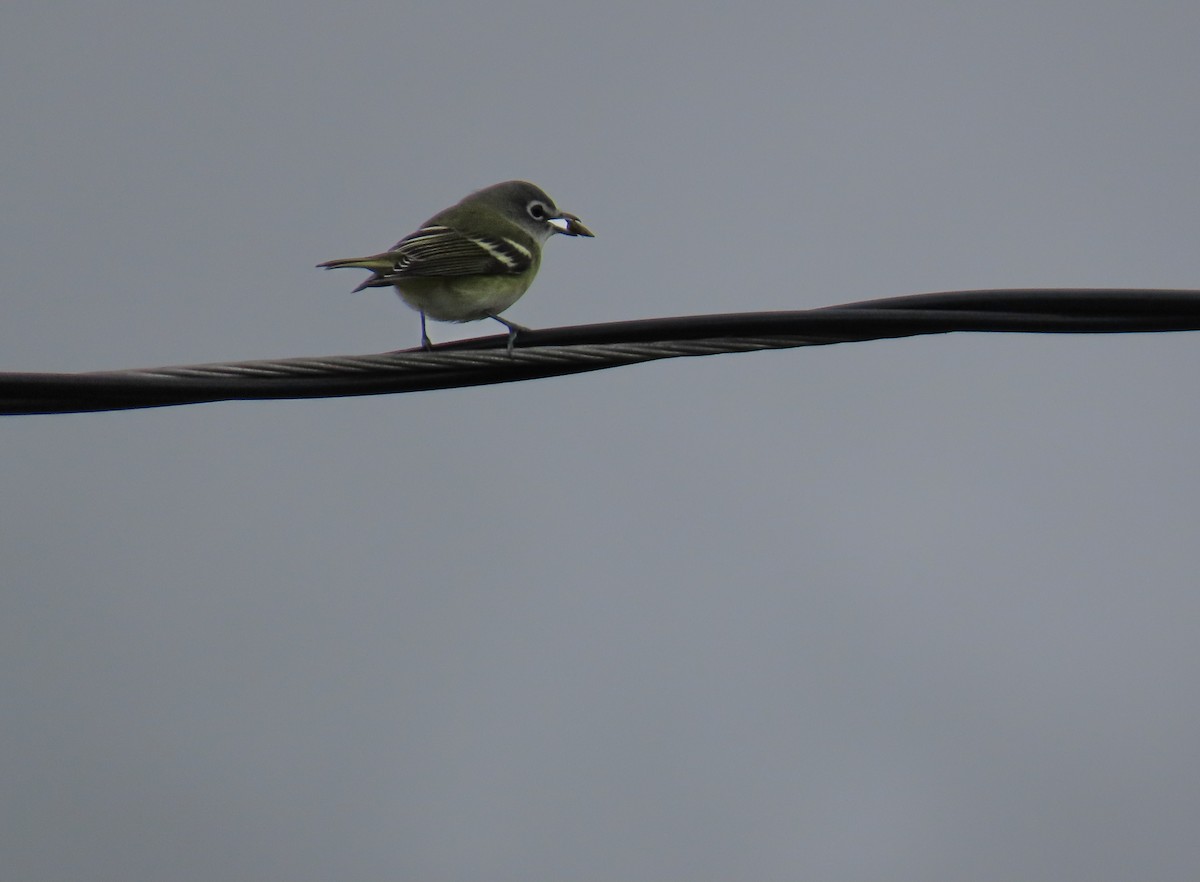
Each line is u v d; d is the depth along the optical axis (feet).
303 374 35.19
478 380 36.88
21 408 33.42
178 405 34.45
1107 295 36.76
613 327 37.19
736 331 37.17
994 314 36.99
